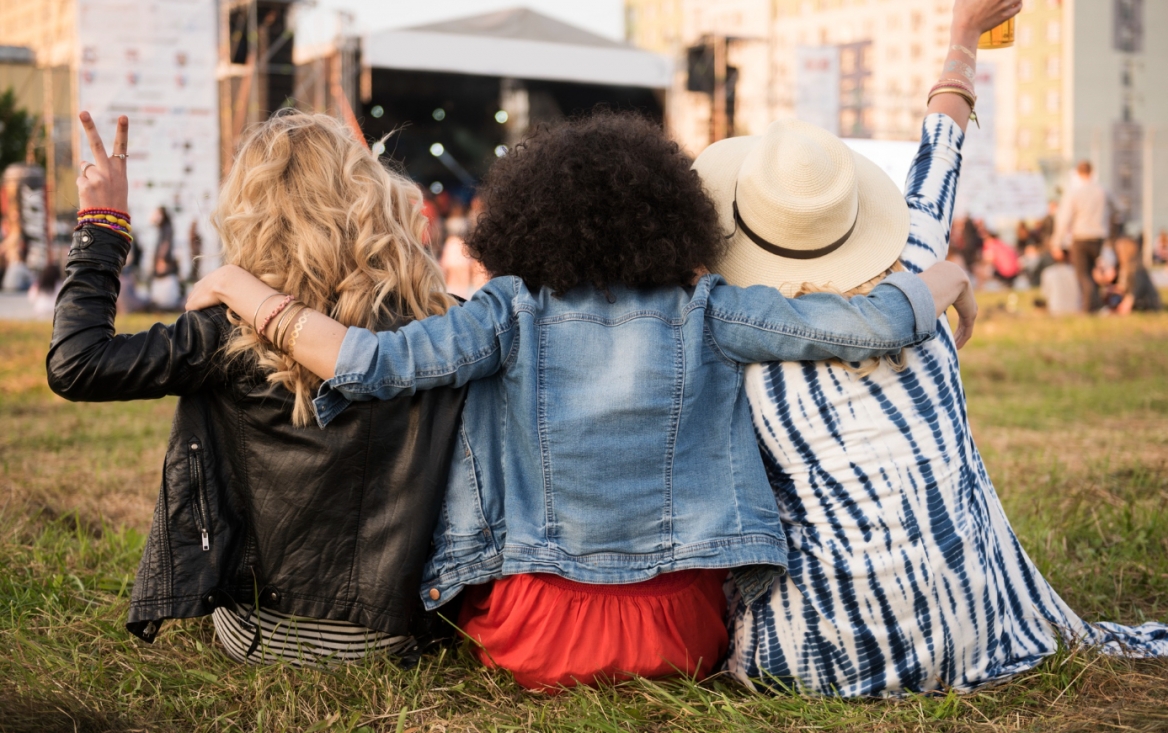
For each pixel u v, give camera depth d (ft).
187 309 5.57
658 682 5.72
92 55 28.99
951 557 5.49
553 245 5.46
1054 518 9.39
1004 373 21.66
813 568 5.53
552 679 5.63
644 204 5.42
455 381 5.43
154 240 30.19
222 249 5.85
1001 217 42.50
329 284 5.61
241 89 35.55
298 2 35.35
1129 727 4.97
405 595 5.55
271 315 5.31
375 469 5.51
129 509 9.86
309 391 5.43
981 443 13.96
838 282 5.77
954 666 5.66
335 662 5.86
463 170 60.59
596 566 5.45
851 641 5.54
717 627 5.83
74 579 7.43
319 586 5.55
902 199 6.16
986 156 41.96
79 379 5.23
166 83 29.63
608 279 5.55
